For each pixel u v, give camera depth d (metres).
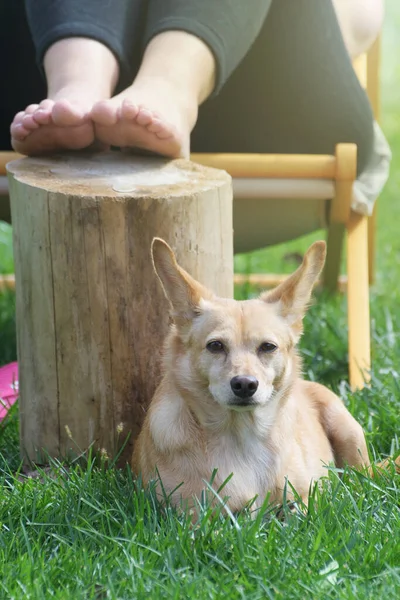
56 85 5.24
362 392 5.46
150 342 4.62
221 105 6.36
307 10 5.83
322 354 6.40
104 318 4.58
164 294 4.58
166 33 5.34
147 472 4.27
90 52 5.33
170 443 4.16
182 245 4.58
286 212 6.21
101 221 4.48
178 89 5.12
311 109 6.25
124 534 3.86
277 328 4.18
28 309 4.73
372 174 6.45
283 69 6.10
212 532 3.79
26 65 6.40
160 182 4.70
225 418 4.13
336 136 6.34
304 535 3.78
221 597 3.37
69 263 4.54
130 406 4.68
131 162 4.99
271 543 3.72
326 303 7.46
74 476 4.32
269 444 4.21
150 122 4.80
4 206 6.18
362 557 3.69
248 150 6.61
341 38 5.96
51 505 4.11
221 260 4.76
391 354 6.26
